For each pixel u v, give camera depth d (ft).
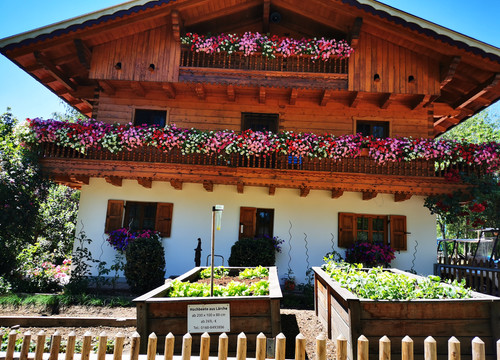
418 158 32.68
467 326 13.14
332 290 16.19
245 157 33.22
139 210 33.83
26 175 28.94
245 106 35.76
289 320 20.45
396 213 33.86
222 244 33.04
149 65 33.88
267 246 30.25
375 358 12.72
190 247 32.99
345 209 33.81
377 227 33.99
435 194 31.48
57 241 41.88
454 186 31.37
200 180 31.09
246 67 34.53
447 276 31.99
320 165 32.55
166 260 32.71
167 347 9.02
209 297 13.35
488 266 29.58
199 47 33.83
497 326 12.98
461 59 32.60
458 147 31.55
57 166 30.96
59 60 34.81
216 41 33.68
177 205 33.63
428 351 8.36
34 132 30.86
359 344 8.66
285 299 26.73
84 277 29.53
